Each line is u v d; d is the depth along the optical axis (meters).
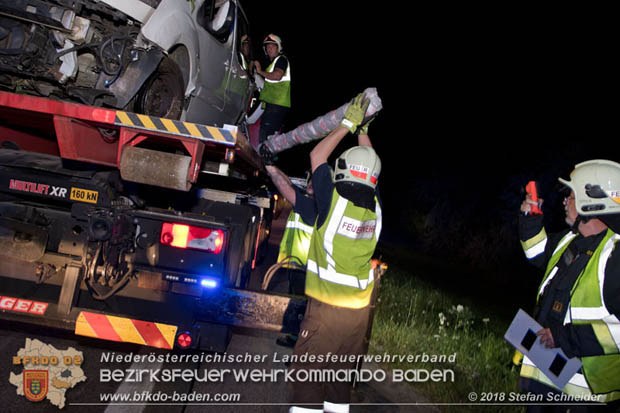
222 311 3.61
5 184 3.70
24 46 3.52
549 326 2.66
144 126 3.35
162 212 3.82
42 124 4.21
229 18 5.21
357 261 2.96
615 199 2.52
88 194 3.70
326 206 2.92
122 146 3.40
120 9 3.71
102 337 3.55
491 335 6.66
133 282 3.82
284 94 6.89
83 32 3.58
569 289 2.63
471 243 19.20
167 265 3.69
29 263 3.81
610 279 2.46
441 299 9.17
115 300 3.89
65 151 3.52
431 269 15.94
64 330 4.39
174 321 3.76
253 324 3.62
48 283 3.85
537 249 3.04
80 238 3.81
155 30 3.90
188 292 3.70
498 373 5.21
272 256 9.84
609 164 2.60
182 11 4.29
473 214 20.19
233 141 3.40
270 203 7.76
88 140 3.59
